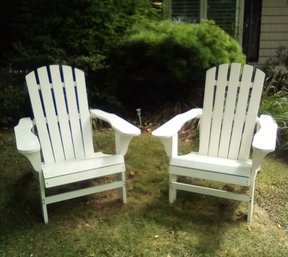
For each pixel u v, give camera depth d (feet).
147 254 7.38
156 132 8.29
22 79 14.53
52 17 14.70
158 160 11.43
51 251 7.50
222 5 20.98
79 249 7.54
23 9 15.34
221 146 9.41
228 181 8.00
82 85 9.68
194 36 13.87
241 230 8.07
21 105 13.97
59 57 14.16
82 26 14.88
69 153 9.45
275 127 8.46
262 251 7.46
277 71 16.87
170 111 14.97
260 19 21.01
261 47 21.47
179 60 13.66
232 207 8.92
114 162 8.55
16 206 9.02
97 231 8.09
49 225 8.30
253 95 9.07
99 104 15.20
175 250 7.47
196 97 15.16
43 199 8.20
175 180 9.07
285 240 7.79
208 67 13.74
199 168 8.23
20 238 7.88
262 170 10.73
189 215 8.59
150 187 9.84
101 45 15.02
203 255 7.34
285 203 9.12
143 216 8.59
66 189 9.84
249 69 9.10
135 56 14.57
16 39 16.03
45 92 9.23
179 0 20.98
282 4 20.68
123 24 15.34
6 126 14.29
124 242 7.72
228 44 14.43
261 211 8.79
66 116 9.46
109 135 13.51
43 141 9.12
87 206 9.04
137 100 16.11
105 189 8.75
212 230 8.06
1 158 11.59
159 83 15.08
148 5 16.44
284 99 13.61
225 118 9.39
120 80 15.34
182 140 12.99
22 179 10.34
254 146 7.39
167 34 13.79
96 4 14.84
